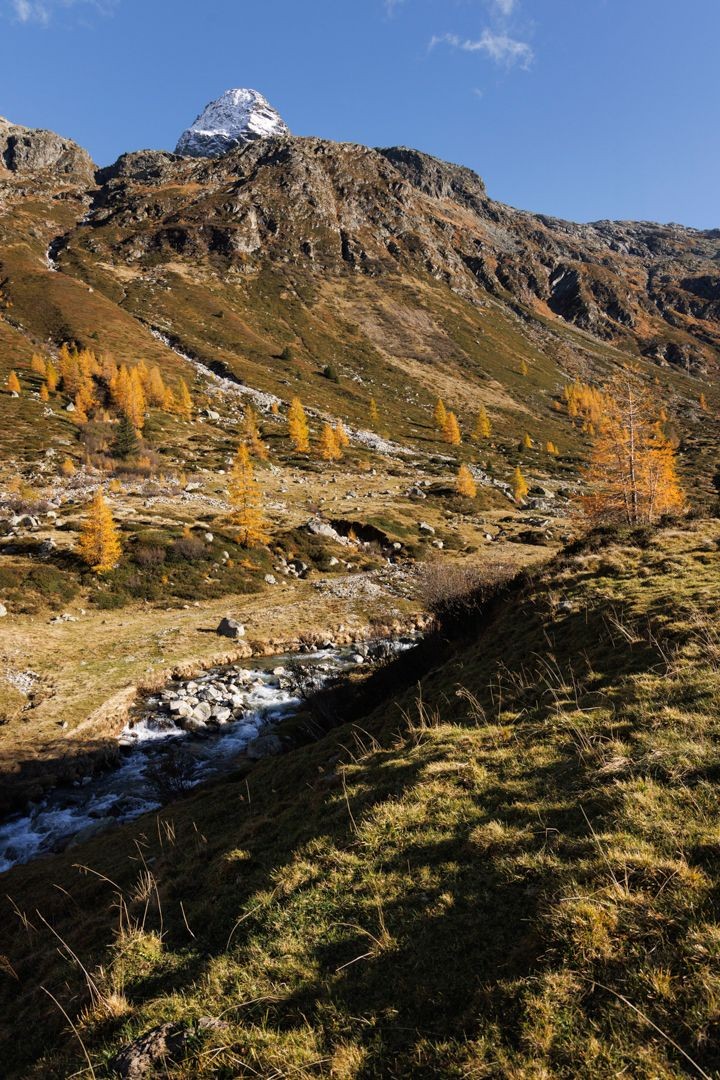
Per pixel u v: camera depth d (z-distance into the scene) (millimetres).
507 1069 4129
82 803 19297
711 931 4559
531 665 13672
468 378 195500
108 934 8891
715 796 6387
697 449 139250
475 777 8938
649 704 9180
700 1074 3646
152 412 109125
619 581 16641
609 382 41312
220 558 50594
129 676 29391
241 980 6184
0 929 11422
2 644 31547
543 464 129625
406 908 6410
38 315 146375
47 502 58469
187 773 20031
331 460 100062
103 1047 5949
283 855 8914
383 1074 4527
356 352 195750
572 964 4812
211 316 186875
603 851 5953
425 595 25078
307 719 21828
